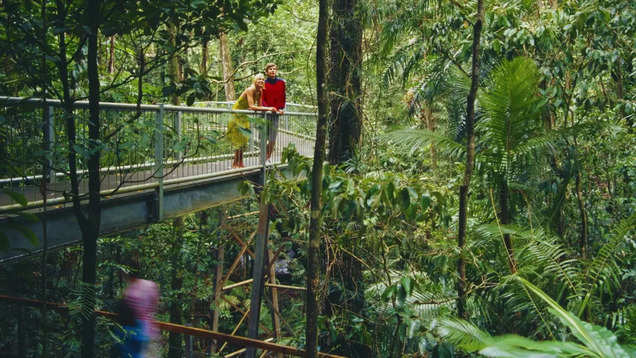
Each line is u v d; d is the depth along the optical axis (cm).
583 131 557
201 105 1180
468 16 576
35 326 502
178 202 609
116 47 545
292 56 1870
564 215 660
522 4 614
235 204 1146
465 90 598
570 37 608
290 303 1312
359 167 641
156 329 421
